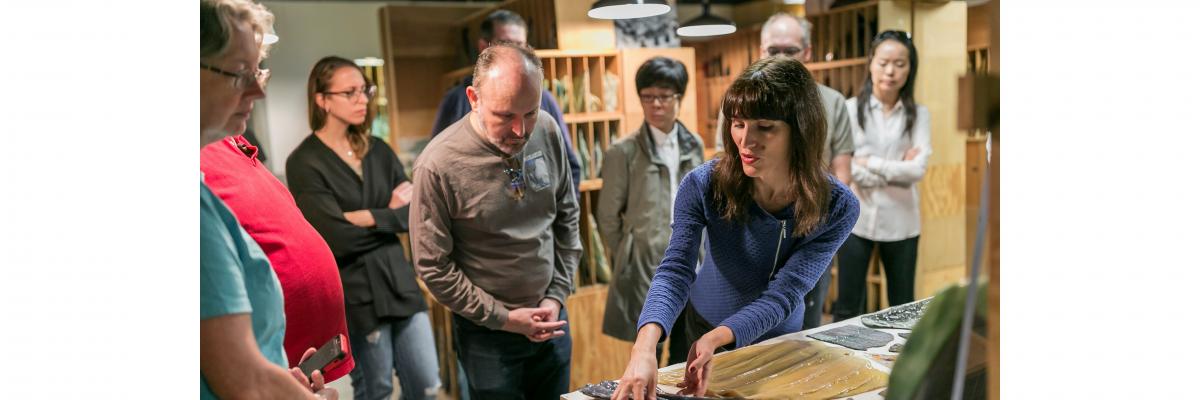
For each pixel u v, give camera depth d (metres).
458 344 2.32
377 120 4.34
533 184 2.11
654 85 2.57
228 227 1.18
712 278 1.92
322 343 1.75
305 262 1.68
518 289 2.18
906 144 3.11
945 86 3.39
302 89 4.22
